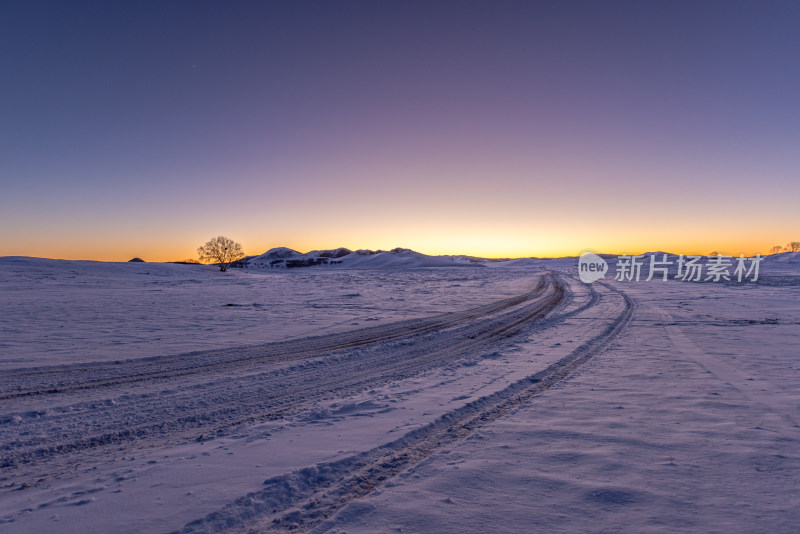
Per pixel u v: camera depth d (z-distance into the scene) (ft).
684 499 10.30
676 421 16.43
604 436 14.88
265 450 14.33
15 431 16.74
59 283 127.75
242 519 10.00
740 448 13.50
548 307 69.62
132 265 236.63
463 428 16.55
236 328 47.47
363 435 15.62
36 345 35.68
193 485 11.69
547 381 24.44
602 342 37.83
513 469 12.28
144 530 9.48
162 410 19.58
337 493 11.30
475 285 129.80
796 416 16.74
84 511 10.37
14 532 9.43
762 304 67.97
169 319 54.03
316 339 40.75
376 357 32.71
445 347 36.86
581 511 9.87
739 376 24.04
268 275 226.58
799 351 31.76
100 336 40.68
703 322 49.49
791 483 11.00
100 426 17.40
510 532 9.05
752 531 8.83
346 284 140.36
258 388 23.58
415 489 11.14
